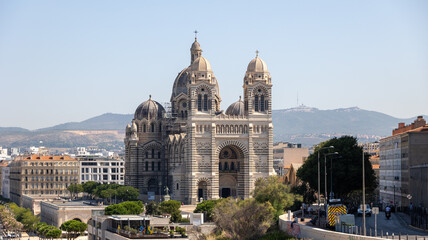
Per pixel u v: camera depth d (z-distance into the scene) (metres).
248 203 181.62
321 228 148.50
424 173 164.38
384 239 115.88
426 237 129.62
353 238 122.38
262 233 168.25
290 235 152.38
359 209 179.88
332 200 156.00
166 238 178.88
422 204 163.50
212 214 197.00
